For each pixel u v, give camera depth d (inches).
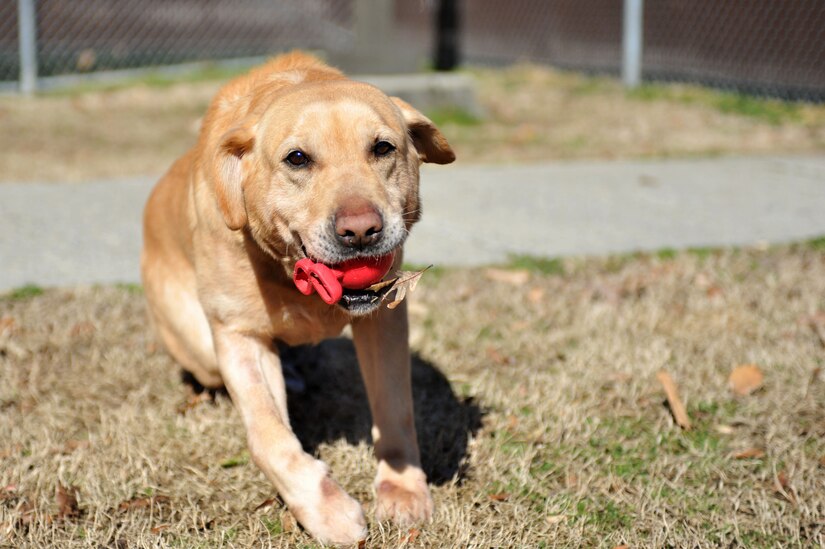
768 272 196.2
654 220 238.4
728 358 156.6
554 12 486.0
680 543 106.0
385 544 105.4
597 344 162.4
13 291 181.6
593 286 190.4
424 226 233.5
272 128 108.9
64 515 112.0
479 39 499.8
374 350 118.5
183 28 482.0
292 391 148.0
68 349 160.2
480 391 146.0
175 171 142.9
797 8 398.9
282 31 498.3
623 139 350.9
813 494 116.0
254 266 114.1
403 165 111.7
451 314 177.3
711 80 431.8
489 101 422.6
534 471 124.0
